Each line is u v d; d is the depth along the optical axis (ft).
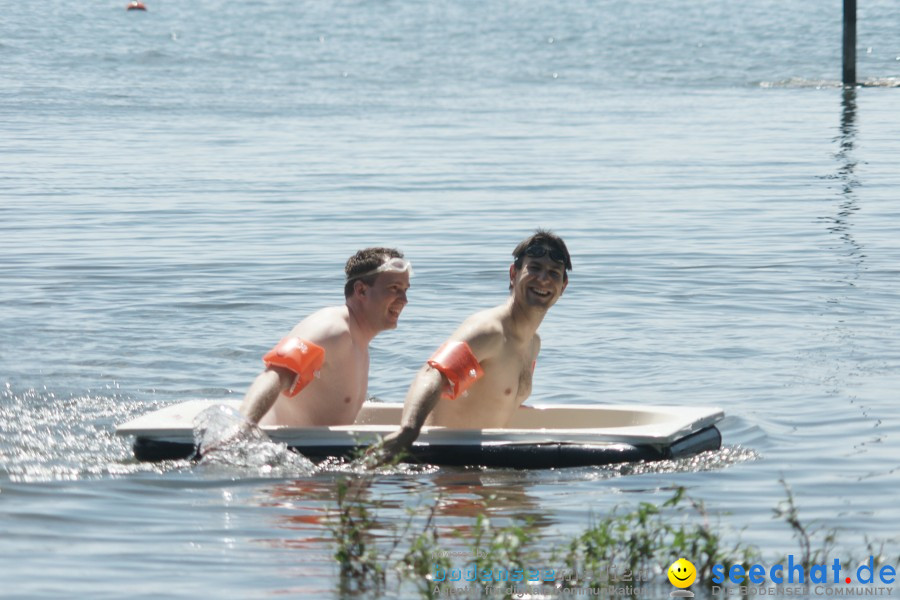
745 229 185.37
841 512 73.36
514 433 83.46
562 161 261.85
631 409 90.99
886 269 155.94
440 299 141.08
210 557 65.36
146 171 244.42
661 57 547.90
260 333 126.11
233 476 80.43
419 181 233.76
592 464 82.58
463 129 319.06
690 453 85.05
